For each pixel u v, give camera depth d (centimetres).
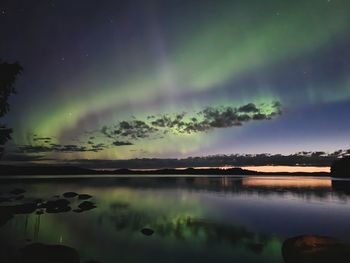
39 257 1041
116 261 1136
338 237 1543
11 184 5728
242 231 1677
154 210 2531
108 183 7094
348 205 2816
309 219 2062
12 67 2711
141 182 7956
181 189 5188
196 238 1509
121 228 1745
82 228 1727
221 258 1180
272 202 3119
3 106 2694
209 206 2814
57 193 3891
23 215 2097
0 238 1439
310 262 1019
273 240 1471
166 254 1230
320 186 5841
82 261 1127
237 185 6519
